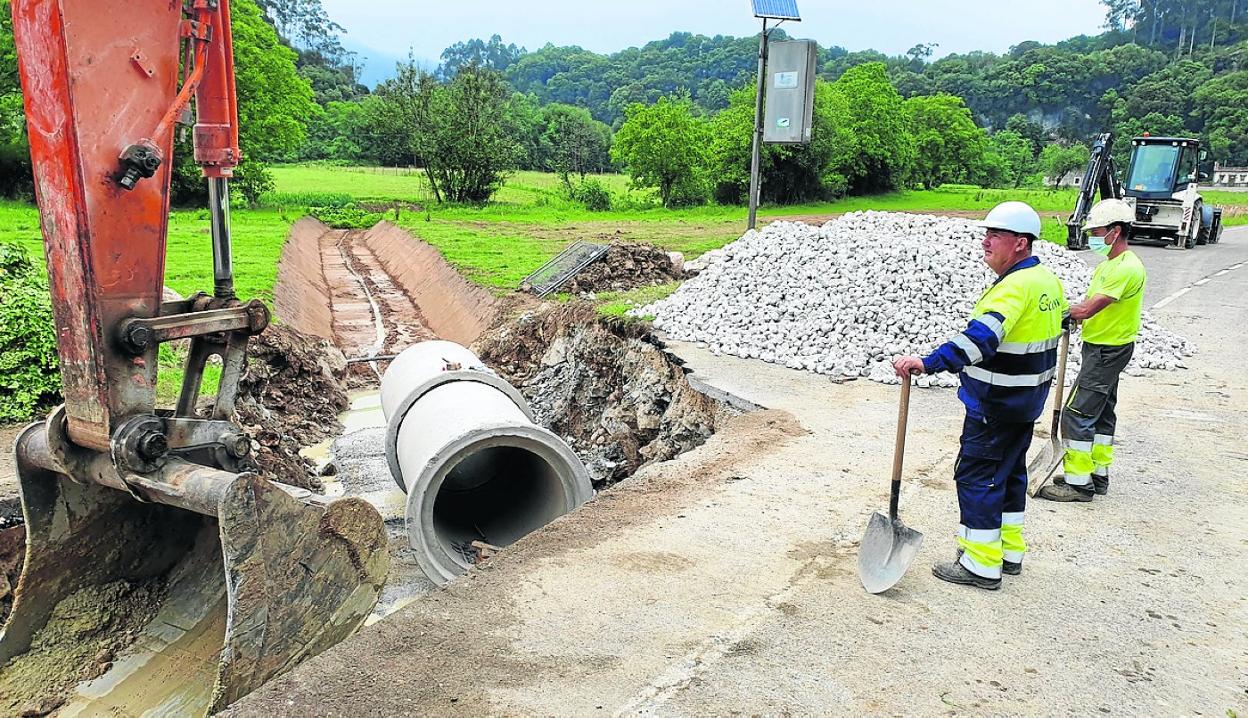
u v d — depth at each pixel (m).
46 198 4.31
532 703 4.08
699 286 13.38
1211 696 4.20
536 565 5.51
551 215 43.06
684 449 9.51
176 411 5.06
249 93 45.16
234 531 4.28
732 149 47.94
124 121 4.33
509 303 16.92
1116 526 6.24
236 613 4.30
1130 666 4.45
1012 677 4.33
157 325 4.52
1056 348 5.02
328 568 4.78
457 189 50.72
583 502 7.47
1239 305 15.48
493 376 8.95
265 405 11.78
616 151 51.12
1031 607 5.04
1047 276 4.93
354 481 10.40
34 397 9.30
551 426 12.14
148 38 4.37
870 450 7.79
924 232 12.88
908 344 10.56
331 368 14.30
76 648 5.21
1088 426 6.53
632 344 11.77
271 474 9.62
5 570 6.29
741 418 8.81
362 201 49.97
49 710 4.93
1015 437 5.10
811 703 4.10
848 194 55.16
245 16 46.44
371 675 4.28
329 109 92.50
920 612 4.96
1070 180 79.88
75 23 4.09
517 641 4.61
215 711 4.27
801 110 16.14
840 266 12.06
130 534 5.49
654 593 5.16
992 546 5.20
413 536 6.97
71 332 4.46
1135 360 10.90
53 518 5.09
